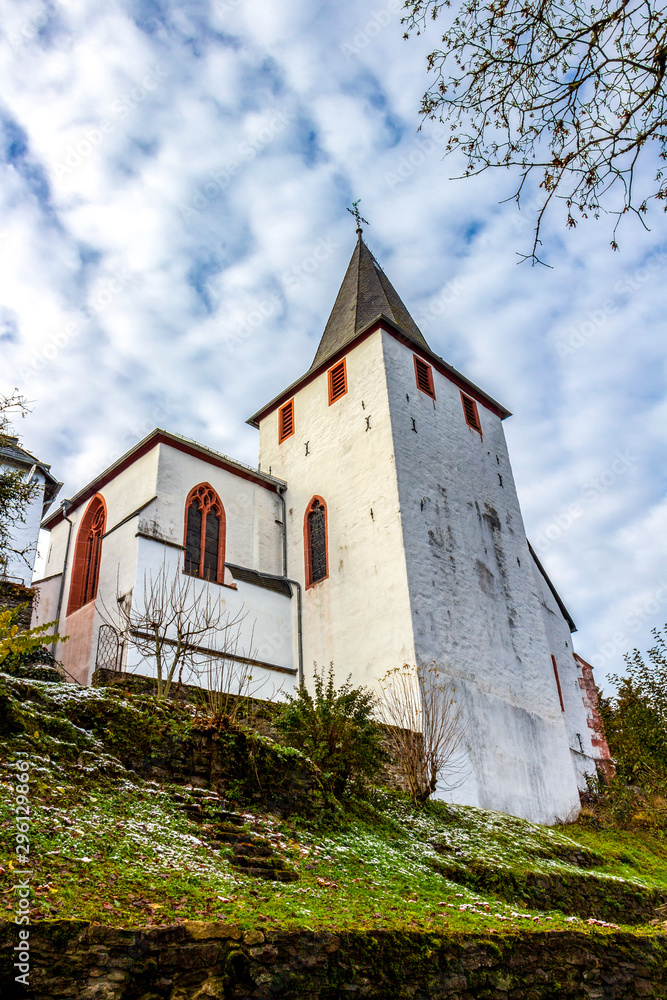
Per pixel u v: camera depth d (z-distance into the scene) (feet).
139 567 64.23
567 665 94.73
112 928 19.74
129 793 31.99
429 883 36.14
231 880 27.22
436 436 83.61
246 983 21.25
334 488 81.15
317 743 44.42
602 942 33.71
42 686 35.81
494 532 84.74
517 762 70.44
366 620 70.90
